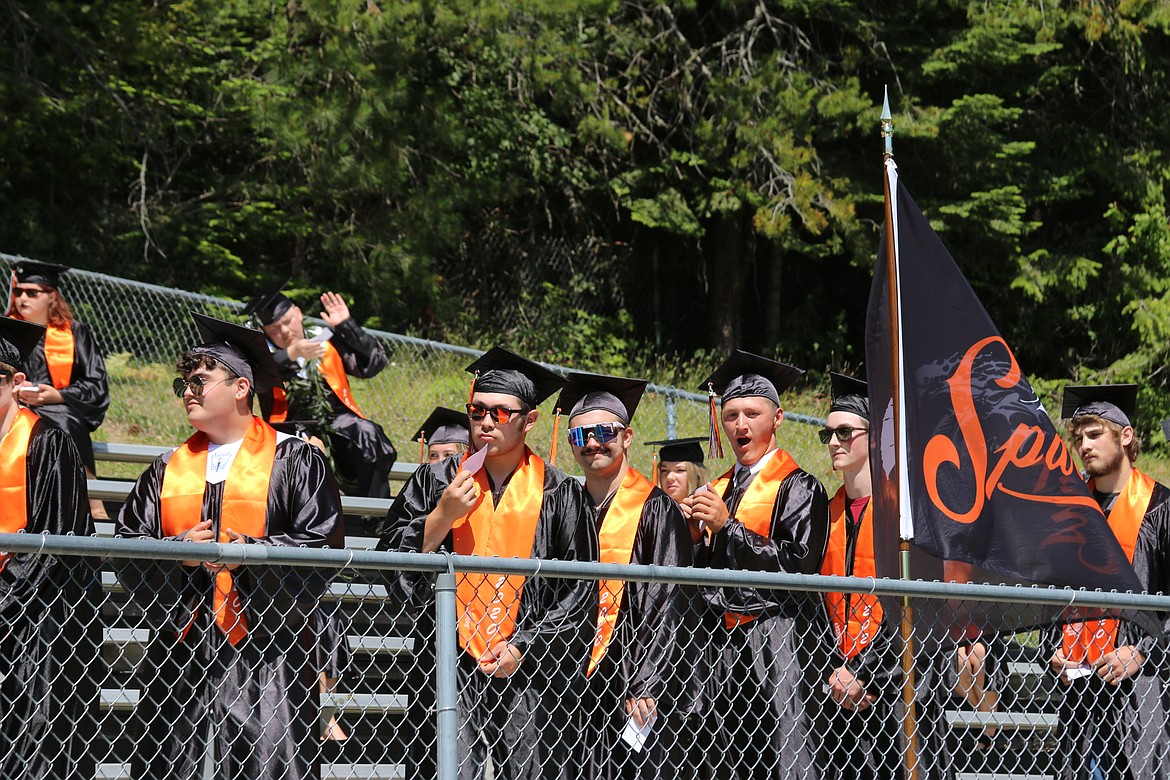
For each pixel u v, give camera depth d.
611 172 36.09
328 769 9.66
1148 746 9.62
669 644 9.15
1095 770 9.88
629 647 9.15
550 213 37.28
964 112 32.62
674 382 34.28
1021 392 9.48
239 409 9.05
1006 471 9.30
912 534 9.08
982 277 35.88
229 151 31.89
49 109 27.11
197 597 8.34
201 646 8.36
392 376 20.47
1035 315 37.19
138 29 28.69
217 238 30.83
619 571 7.34
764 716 9.79
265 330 14.05
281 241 31.83
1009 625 9.17
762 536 9.91
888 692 9.84
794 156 32.12
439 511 8.59
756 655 9.83
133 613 10.05
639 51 34.44
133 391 19.59
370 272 29.72
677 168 34.53
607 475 9.79
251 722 8.18
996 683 10.43
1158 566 10.41
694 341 37.72
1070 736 10.28
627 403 10.05
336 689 10.58
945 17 35.66
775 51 32.72
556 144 34.28
